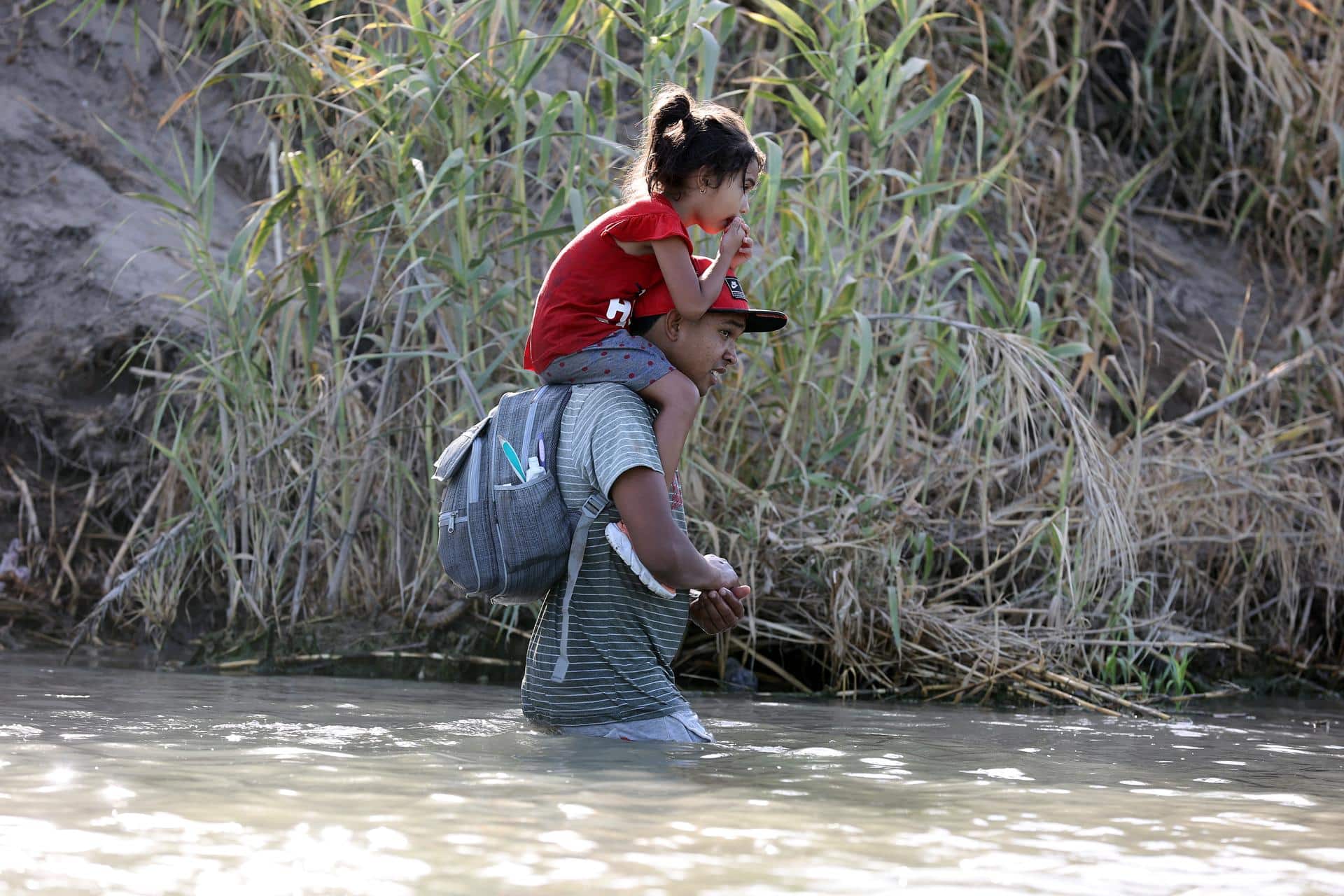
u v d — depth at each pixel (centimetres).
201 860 572
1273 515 2038
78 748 886
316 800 711
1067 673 1694
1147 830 713
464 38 2011
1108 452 1878
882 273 1945
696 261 1188
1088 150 2956
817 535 1755
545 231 1653
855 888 561
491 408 1791
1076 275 2620
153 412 2052
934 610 1738
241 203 2430
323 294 2014
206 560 1922
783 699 1574
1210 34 2953
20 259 2184
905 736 1166
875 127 1861
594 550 1048
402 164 1755
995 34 2842
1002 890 568
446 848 607
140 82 2495
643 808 722
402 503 1838
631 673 1059
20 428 2048
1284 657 2008
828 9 1906
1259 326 2716
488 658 1716
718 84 2491
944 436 2156
